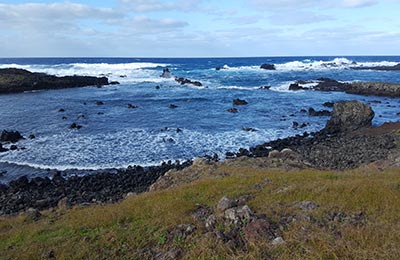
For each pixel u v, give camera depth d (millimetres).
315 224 8398
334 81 72062
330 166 23109
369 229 7902
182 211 10031
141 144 29625
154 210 10438
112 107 48031
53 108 46656
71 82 73688
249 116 42062
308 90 65562
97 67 111688
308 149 27594
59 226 10305
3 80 66375
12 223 11859
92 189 20188
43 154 26672
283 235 8008
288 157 21484
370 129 33375
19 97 58125
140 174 22312
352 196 10031
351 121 34188
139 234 8828
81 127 35562
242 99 55062
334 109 35562
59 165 24375
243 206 9367
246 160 19578
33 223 11367
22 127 35562
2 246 9172
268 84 74750
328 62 146875
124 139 31109
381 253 6898
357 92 60312
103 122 38156
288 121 39281
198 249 7652
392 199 9586
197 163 18781
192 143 30156
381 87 58438
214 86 73188
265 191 11508
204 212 10039
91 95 60562
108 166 24266
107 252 8117
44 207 17656
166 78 89062
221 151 27938
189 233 8570
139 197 12969
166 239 8469
